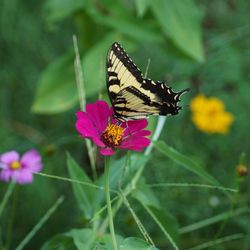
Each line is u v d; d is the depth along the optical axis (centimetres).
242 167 70
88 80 85
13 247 94
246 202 92
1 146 102
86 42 97
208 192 93
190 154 102
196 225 79
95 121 59
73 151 103
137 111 60
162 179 90
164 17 88
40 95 93
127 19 92
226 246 89
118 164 65
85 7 93
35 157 77
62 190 100
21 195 97
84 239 63
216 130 102
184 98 107
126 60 60
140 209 86
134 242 56
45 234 96
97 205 63
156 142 62
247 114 108
